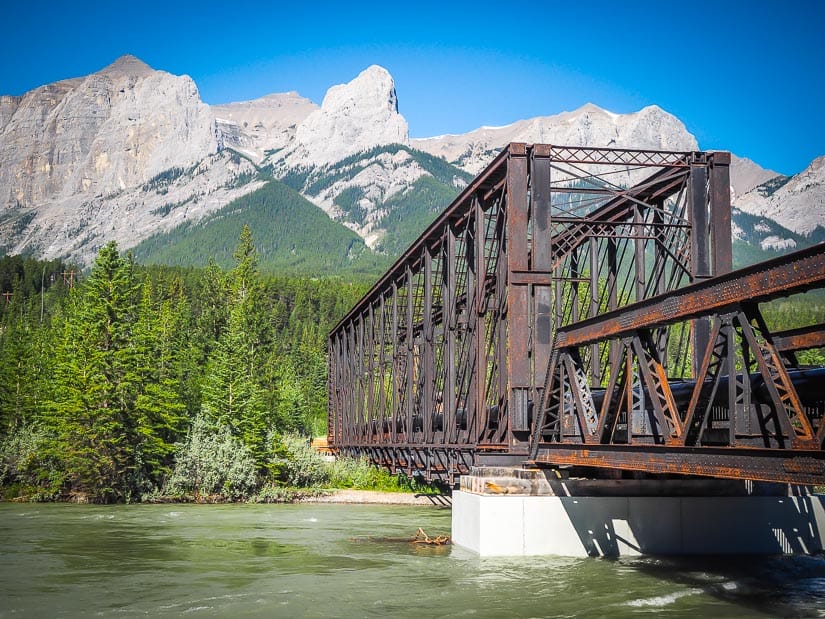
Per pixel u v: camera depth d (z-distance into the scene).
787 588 21.38
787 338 20.27
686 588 21.38
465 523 28.16
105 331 62.66
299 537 34.72
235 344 64.75
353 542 32.59
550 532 26.06
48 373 81.44
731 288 16.19
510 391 27.33
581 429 23.25
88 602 20.59
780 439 15.70
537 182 27.86
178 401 74.12
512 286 27.53
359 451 65.75
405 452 47.16
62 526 39.66
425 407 39.72
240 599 20.77
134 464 60.25
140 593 21.73
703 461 16.64
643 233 32.50
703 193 28.83
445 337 36.75
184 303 144.00
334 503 58.56
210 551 30.09
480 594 20.89
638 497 26.44
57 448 59.41
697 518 26.59
